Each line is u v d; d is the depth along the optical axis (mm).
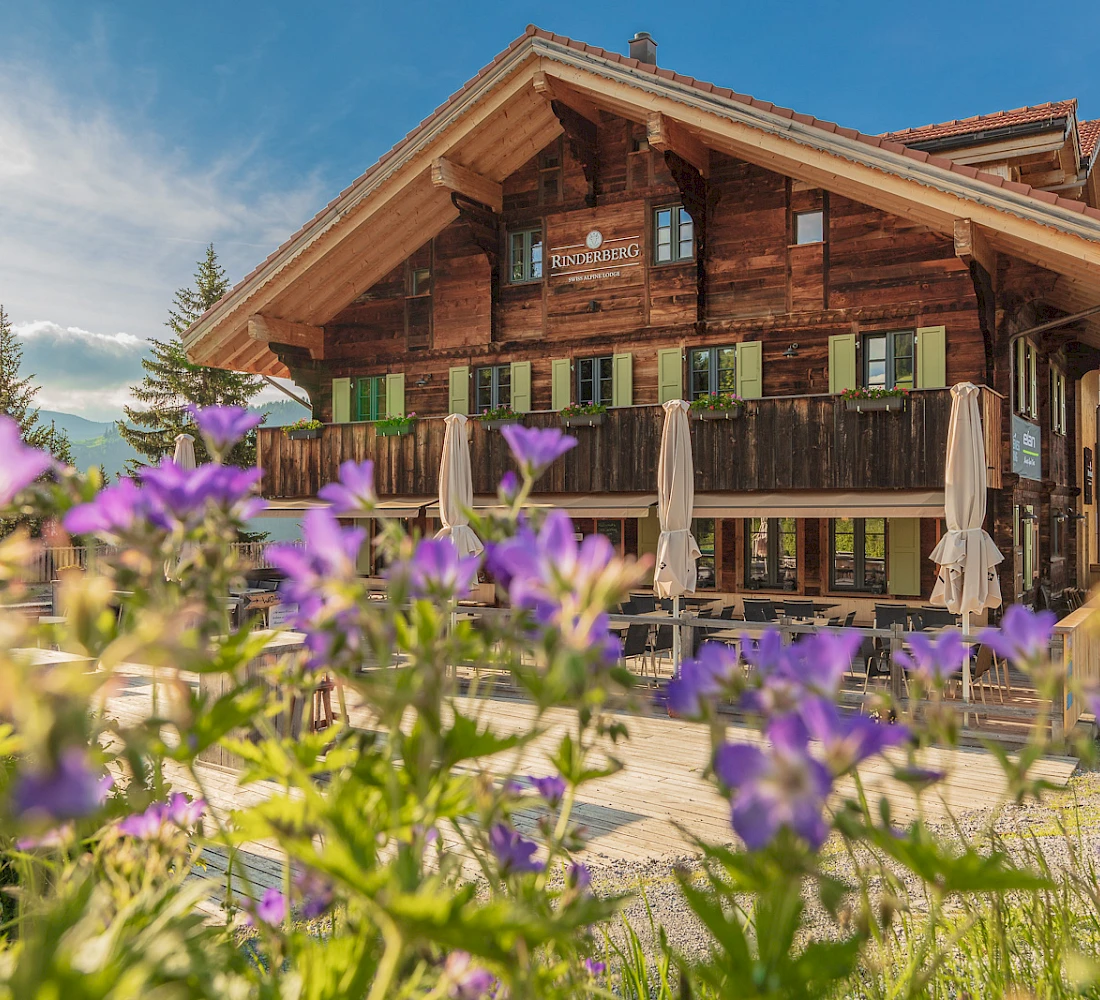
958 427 10906
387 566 842
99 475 771
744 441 16078
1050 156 15820
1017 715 8852
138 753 808
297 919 1053
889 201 14992
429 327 21016
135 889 974
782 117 14758
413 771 870
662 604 16125
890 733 640
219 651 793
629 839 6324
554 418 17859
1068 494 21594
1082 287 15297
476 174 19375
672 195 18375
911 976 909
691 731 9328
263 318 20734
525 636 771
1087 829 4559
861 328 16359
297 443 20984
